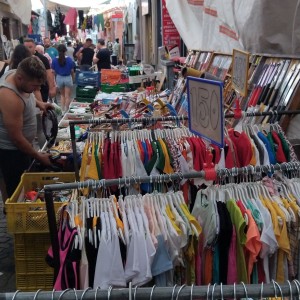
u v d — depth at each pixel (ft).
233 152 8.92
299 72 10.57
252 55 13.12
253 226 6.32
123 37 69.72
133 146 9.39
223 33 17.02
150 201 7.00
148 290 4.13
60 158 12.91
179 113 16.83
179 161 8.93
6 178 13.01
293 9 11.74
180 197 7.11
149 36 43.96
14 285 11.59
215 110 6.70
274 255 6.60
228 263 6.52
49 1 66.95
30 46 24.86
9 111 11.84
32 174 12.24
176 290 4.12
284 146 9.11
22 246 10.13
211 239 6.48
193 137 9.35
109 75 28.40
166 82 24.21
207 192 7.11
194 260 6.63
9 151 12.64
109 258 6.09
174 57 27.35
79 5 67.62
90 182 6.88
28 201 10.72
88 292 4.14
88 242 6.20
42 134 16.63
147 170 9.18
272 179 7.50
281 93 11.02
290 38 12.02
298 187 7.20
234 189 7.11
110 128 12.11
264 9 11.83
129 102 18.19
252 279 6.58
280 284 4.18
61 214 6.99
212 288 4.14
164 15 30.07
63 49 34.99
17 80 11.90
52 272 10.26
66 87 35.63
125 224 6.42
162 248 6.27
